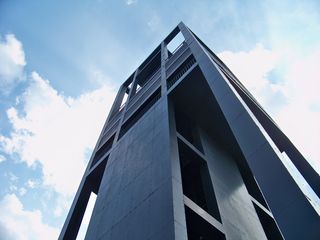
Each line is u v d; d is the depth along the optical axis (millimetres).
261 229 16672
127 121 26766
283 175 9172
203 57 20109
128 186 16688
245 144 11203
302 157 17234
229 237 13430
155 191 13898
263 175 9719
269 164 9820
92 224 17062
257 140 10891
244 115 12320
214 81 16078
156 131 18625
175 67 25062
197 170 18969
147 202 13828
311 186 14742
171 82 23188
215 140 23469
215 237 13453
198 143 20547
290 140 19094
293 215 8180
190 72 20484
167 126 17781
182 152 18047
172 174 13773
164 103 20844
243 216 16250
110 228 15078
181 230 11164
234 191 18219
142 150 18391
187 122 23312
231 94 14039
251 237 14992
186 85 21078
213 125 23156
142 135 20031
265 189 9344
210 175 17141
